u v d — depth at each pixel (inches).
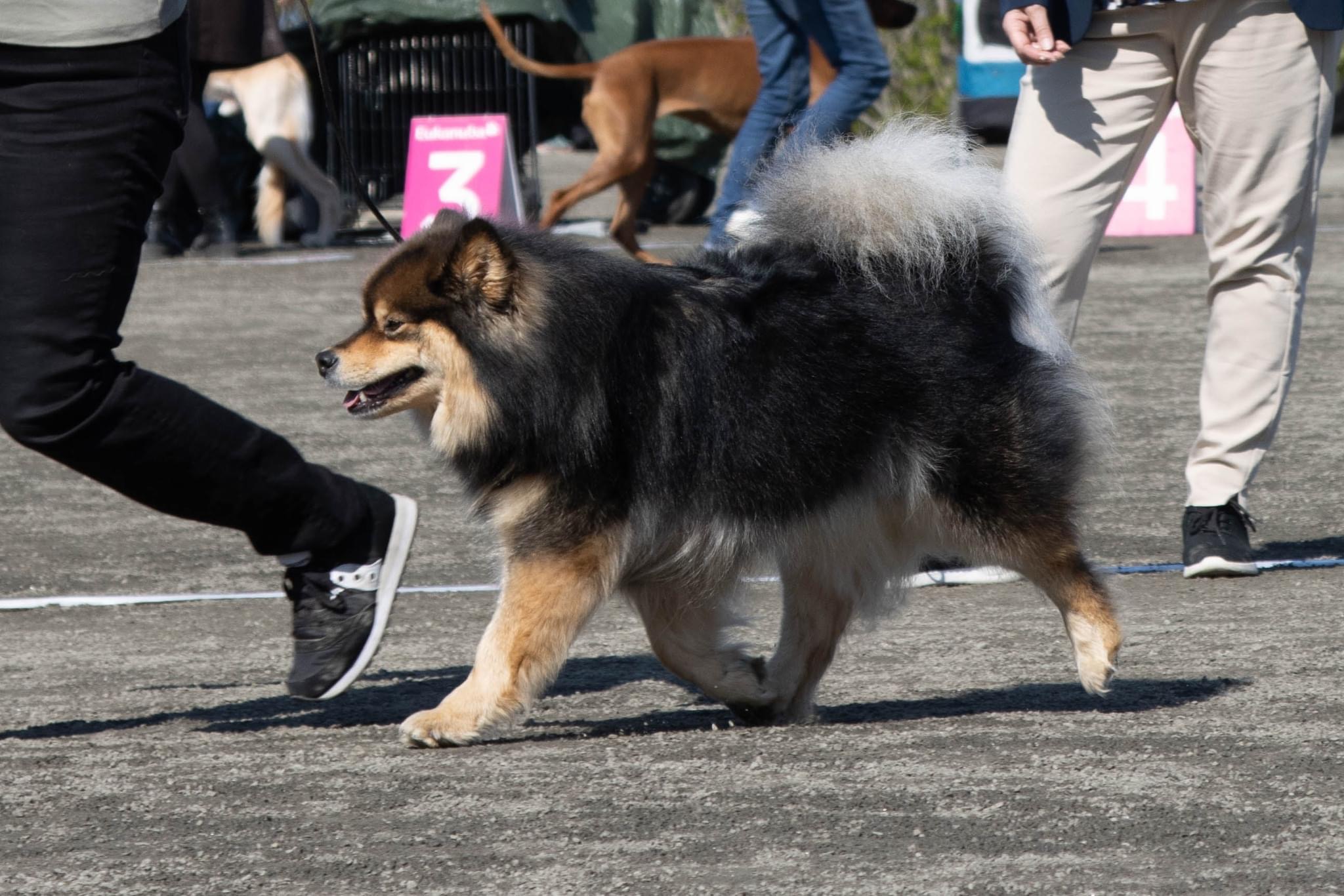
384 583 233.1
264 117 917.2
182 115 218.7
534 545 224.7
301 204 971.3
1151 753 211.9
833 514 235.1
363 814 193.9
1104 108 307.3
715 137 1020.5
